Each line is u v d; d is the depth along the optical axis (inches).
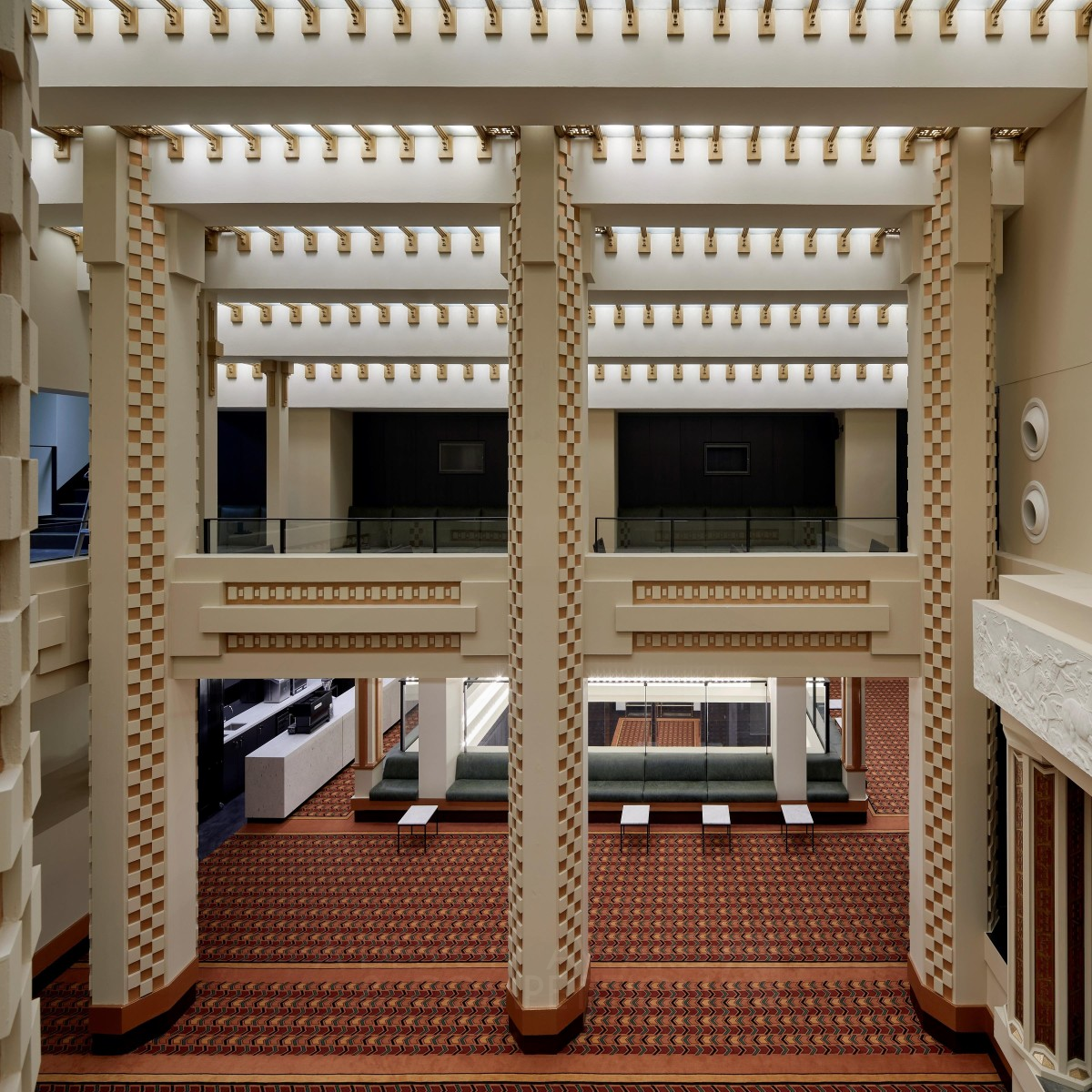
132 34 231.0
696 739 557.3
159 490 303.3
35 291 354.6
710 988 327.6
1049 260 277.1
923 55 232.2
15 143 112.6
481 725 593.6
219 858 454.6
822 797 501.0
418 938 367.6
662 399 566.6
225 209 300.2
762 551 337.7
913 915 314.5
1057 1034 237.9
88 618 303.1
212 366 388.5
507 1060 287.6
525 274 283.0
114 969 291.1
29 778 134.6
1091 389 253.0
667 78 230.4
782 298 372.8
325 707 586.2
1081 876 238.8
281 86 230.8
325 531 339.6
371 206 294.8
